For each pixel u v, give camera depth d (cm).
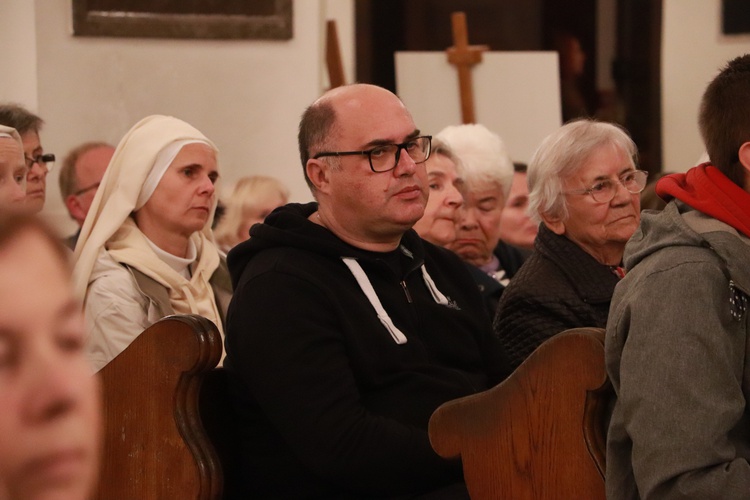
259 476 428
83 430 66
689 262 296
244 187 837
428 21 1182
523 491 353
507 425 356
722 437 287
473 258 680
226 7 1005
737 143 314
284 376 406
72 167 811
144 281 546
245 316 418
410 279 472
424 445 409
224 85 1015
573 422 343
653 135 1201
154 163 572
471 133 687
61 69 986
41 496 64
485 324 495
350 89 464
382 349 432
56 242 69
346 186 450
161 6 996
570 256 513
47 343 66
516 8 1202
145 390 387
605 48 1204
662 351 290
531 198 531
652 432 288
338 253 440
